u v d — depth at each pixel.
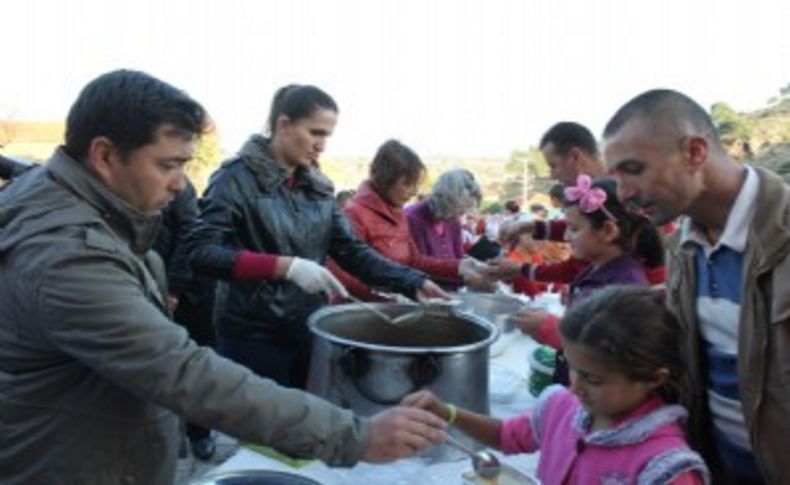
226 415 0.88
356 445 0.92
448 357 1.17
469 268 2.37
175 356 0.87
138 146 0.91
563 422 1.04
